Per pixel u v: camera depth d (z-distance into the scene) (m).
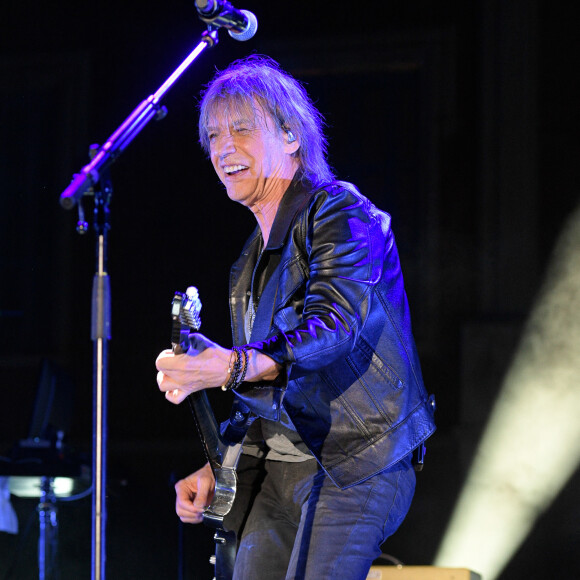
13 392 24.72
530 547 20.33
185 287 24.28
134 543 20.17
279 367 5.81
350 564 6.47
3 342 25.33
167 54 25.22
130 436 23.78
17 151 25.98
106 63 25.42
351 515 6.61
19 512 19.53
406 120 25.00
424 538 20.95
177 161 24.53
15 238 25.75
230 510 7.46
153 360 24.05
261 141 7.15
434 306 23.39
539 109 22.69
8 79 25.77
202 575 17.67
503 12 22.97
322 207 6.55
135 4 25.41
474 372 21.58
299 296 6.73
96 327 7.48
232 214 24.38
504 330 21.53
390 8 24.39
